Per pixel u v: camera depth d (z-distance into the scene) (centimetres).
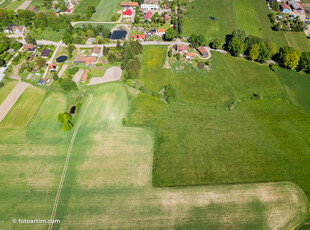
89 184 6844
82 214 6238
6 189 6831
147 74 10931
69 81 9944
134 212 6212
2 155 7706
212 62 11412
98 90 10062
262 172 6900
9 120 8931
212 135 8012
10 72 11219
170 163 7244
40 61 11312
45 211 6350
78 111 9094
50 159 7538
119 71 11075
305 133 7938
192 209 6206
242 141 7775
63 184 6888
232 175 6869
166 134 8100
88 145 7875
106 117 8819
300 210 6075
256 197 6359
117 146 7794
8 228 6056
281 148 7500
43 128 8556
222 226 5884
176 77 10694
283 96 9438
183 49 11944
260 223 5894
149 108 9144
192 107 9188
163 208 6256
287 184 6606
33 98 9850
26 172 7219
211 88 10050
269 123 8362
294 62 10219
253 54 10931
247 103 9256
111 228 5950
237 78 10450
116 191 6644
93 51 12038
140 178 6912
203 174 6925
